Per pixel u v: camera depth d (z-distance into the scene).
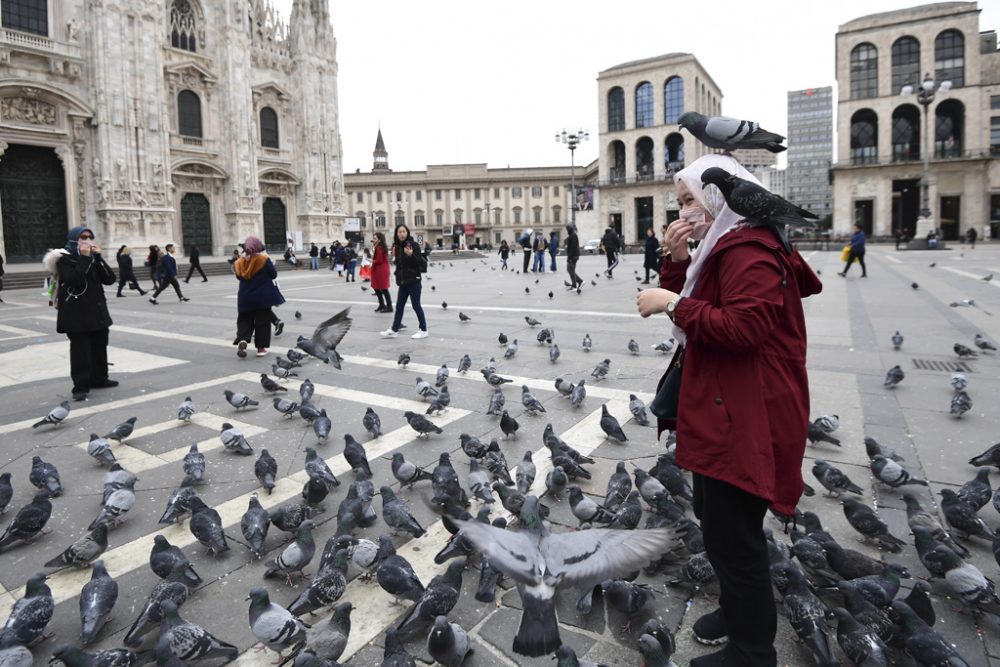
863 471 4.75
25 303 20.72
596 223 79.94
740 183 2.30
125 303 19.53
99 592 3.15
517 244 106.94
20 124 33.62
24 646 2.92
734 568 2.40
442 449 5.56
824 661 2.60
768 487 2.26
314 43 51.31
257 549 3.71
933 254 37.19
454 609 3.23
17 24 33.62
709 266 2.44
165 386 8.15
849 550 3.31
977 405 6.23
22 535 3.96
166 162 39.31
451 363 9.00
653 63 74.38
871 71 63.69
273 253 49.78
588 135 51.19
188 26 43.03
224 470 5.21
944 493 3.84
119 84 36.88
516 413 6.50
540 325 12.22
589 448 5.45
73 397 7.61
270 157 49.19
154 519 4.39
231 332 12.86
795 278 2.42
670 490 4.24
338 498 4.64
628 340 10.35
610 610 3.20
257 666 2.88
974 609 3.06
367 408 6.44
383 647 3.00
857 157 66.06
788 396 2.35
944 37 60.94
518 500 3.99
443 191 106.69
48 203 35.56
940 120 62.91
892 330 10.56
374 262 15.08
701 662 2.61
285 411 6.45
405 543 3.96
